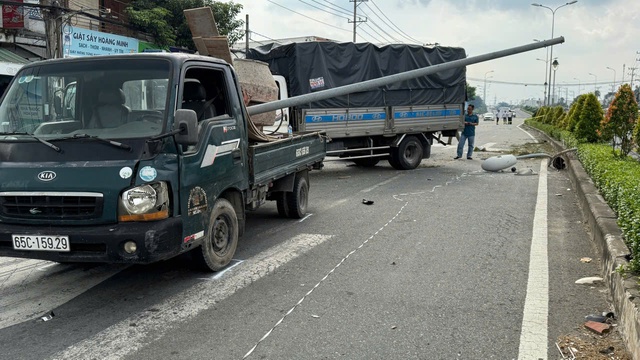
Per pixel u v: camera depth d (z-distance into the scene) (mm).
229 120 5504
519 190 10531
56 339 3855
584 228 7238
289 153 7277
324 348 3678
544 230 7094
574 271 5359
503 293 4727
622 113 11297
